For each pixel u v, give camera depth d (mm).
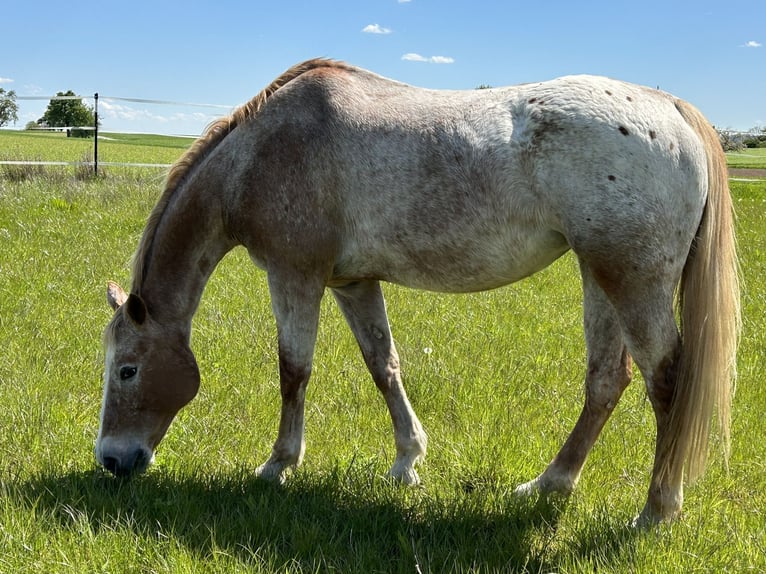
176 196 4148
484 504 3689
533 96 3477
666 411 3398
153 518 3443
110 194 13422
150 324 4008
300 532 3318
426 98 3762
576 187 3307
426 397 5219
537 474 4191
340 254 3898
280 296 3939
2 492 3512
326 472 4031
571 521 3551
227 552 3088
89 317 6492
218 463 4188
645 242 3277
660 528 3334
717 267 3418
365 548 3234
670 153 3305
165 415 4059
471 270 3689
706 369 3330
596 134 3283
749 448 4430
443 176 3562
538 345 6418
